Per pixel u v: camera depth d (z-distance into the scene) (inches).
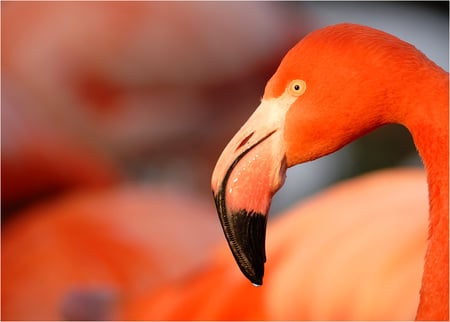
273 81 101.1
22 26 232.8
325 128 97.9
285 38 246.7
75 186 224.2
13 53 233.0
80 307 188.4
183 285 181.5
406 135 262.4
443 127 96.3
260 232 101.1
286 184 259.8
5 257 198.4
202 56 236.8
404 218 173.5
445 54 277.7
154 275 191.8
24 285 193.8
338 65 97.0
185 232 203.0
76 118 233.5
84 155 229.0
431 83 96.6
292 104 99.5
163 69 235.3
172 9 235.1
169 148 241.4
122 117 235.8
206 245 201.8
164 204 213.8
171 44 234.8
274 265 173.2
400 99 97.0
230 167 101.8
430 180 97.9
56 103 232.1
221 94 240.8
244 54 239.8
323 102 97.7
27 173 218.5
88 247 197.5
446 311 98.2
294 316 164.7
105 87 234.5
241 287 170.4
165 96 236.7
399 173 194.4
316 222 178.4
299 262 171.2
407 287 161.0
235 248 101.4
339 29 98.7
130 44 233.3
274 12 248.5
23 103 227.0
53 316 190.7
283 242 177.3
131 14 234.7
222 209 101.7
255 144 101.1
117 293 189.9
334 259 169.3
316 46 98.2
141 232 201.5
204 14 237.1
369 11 281.4
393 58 96.8
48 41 233.5
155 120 237.3
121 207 210.8
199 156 244.4
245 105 243.6
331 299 164.4
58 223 204.2
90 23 232.8
